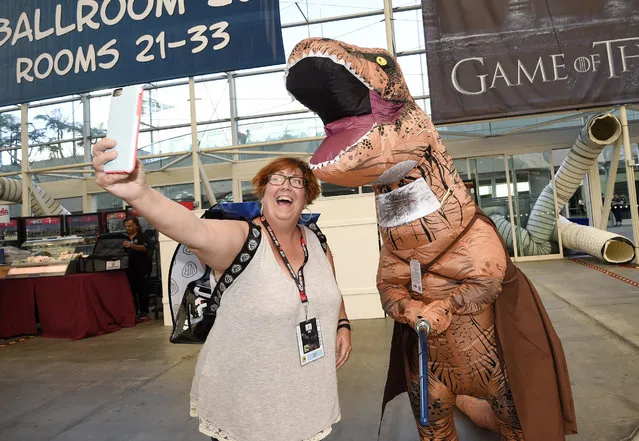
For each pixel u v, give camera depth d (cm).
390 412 246
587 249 713
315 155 124
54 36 549
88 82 540
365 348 359
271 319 116
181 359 374
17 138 1115
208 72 510
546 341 146
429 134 136
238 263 117
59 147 1089
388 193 143
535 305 151
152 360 376
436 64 512
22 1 559
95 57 538
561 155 817
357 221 458
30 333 507
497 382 150
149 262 572
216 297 122
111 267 502
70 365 379
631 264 660
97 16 538
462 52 510
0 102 566
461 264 137
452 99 511
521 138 820
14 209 1082
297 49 117
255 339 116
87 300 482
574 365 292
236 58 505
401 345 169
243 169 912
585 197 891
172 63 517
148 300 575
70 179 1025
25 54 559
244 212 128
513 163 828
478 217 144
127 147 93
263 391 116
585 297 477
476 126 842
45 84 552
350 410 251
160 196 104
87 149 1072
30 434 246
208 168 924
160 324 525
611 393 246
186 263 132
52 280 491
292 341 119
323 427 123
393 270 150
